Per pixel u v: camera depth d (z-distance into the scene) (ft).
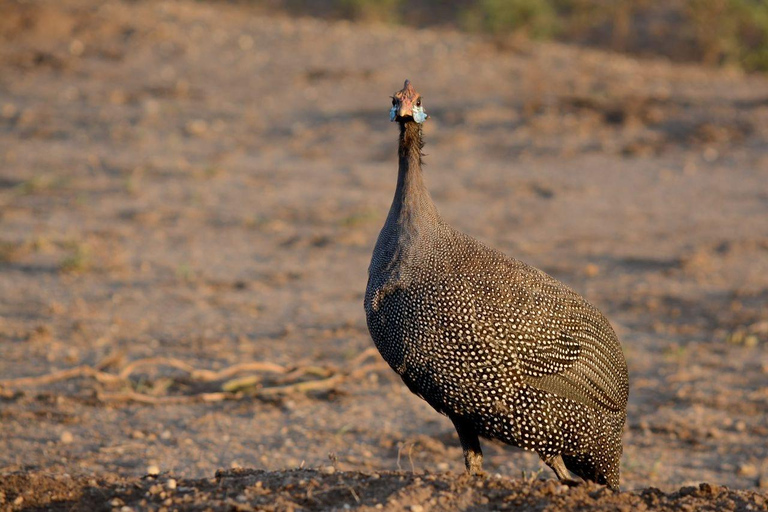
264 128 126.00
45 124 123.44
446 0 215.31
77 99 132.67
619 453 39.50
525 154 118.21
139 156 114.11
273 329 68.95
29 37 151.43
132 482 37.81
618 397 38.99
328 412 55.36
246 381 57.72
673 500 34.83
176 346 64.75
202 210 97.50
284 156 116.57
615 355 39.27
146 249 86.22
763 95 144.36
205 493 35.88
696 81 152.66
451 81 144.97
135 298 74.28
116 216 94.94
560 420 37.19
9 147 115.34
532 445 37.27
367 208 99.19
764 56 171.73
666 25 195.72
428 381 37.24
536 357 36.58
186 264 82.79
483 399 36.70
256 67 147.95
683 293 78.33
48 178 105.09
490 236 91.20
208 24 165.68
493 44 163.84
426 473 37.50
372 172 111.96
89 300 73.36
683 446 52.90
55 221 92.58
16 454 47.47
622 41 190.49
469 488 35.32
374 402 57.16
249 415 54.54
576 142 122.62
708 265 84.53
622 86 145.07
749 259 86.69
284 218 96.17
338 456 49.26
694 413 56.85
